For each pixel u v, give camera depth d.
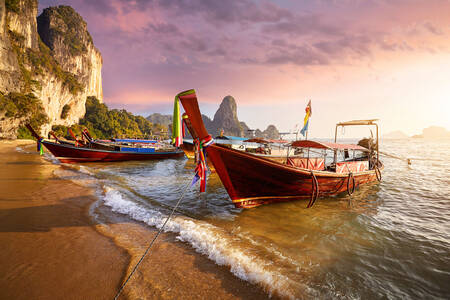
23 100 58.94
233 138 20.36
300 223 6.21
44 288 3.20
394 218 6.75
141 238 4.93
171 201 8.17
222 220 6.30
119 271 3.68
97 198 8.00
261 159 6.52
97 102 121.75
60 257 4.03
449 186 11.39
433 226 6.12
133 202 7.66
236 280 3.53
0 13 56.72
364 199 8.93
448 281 3.76
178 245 4.64
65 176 12.41
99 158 19.47
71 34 116.88
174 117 5.35
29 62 72.25
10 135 57.56
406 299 3.33
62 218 5.95
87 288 3.23
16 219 5.77
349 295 3.35
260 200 7.55
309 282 3.59
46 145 17.14
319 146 8.20
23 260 3.89
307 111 13.59
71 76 97.88
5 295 3.03
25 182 10.43
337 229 5.82
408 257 4.48
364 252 4.64
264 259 4.16
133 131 123.69
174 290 3.25
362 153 15.48
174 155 25.39
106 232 5.16
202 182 5.96
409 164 19.59
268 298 3.15
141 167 17.81
